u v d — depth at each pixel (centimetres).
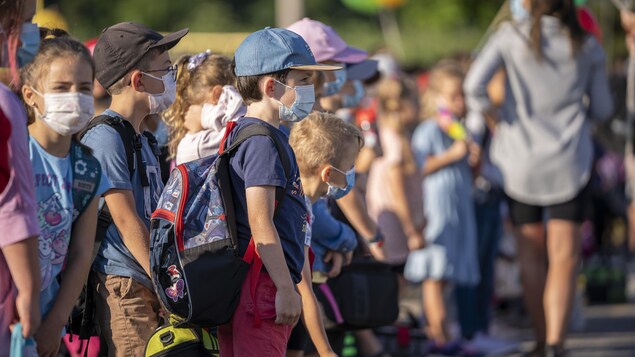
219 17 5444
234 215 752
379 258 1149
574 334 1694
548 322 1362
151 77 823
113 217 798
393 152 1386
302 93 777
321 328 848
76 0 5272
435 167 1491
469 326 1547
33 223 646
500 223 1588
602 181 2012
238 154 751
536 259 1391
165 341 790
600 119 1408
